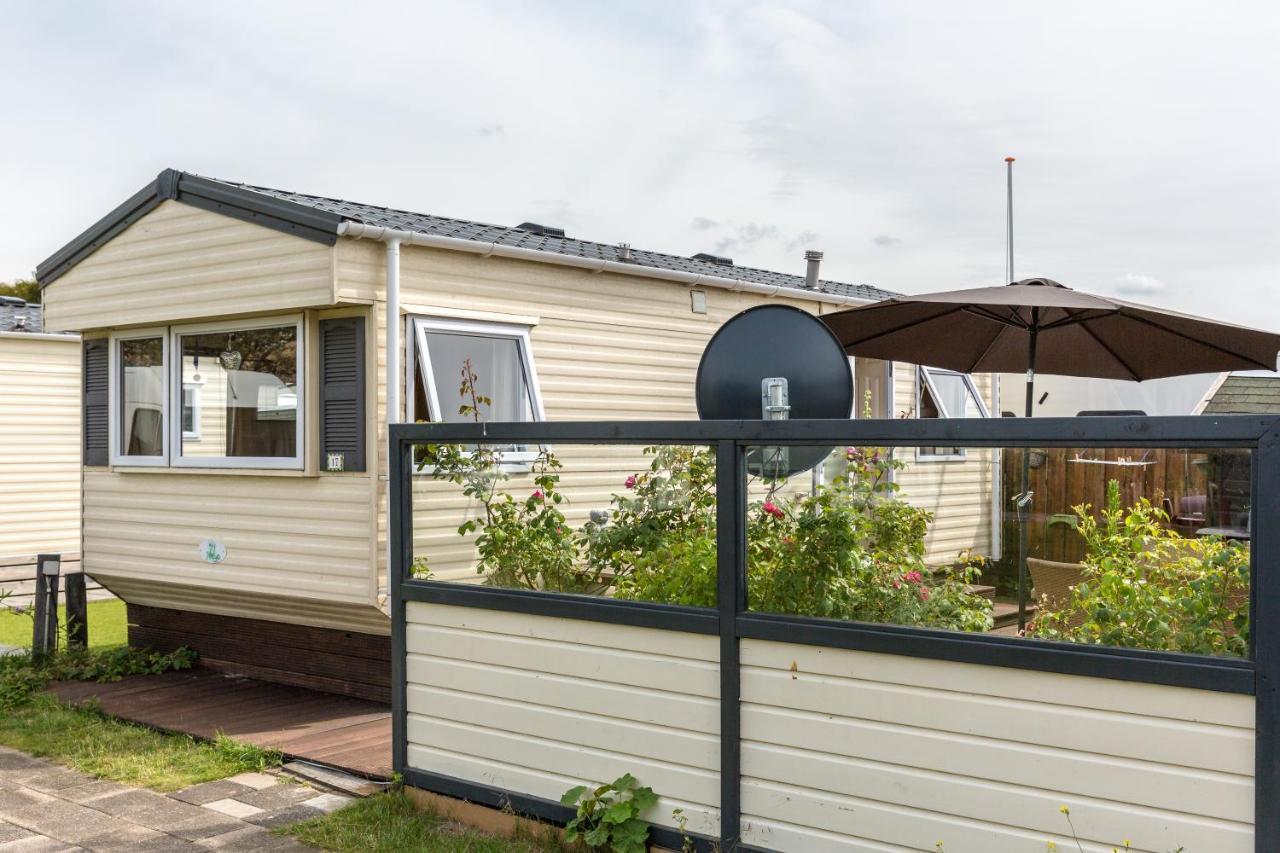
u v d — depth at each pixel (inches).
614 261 327.6
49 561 346.9
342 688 308.7
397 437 207.8
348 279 269.3
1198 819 131.0
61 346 591.8
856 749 154.9
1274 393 592.1
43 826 203.2
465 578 201.3
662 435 175.5
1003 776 143.6
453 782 200.2
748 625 163.9
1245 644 131.0
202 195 299.1
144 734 265.7
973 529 154.3
